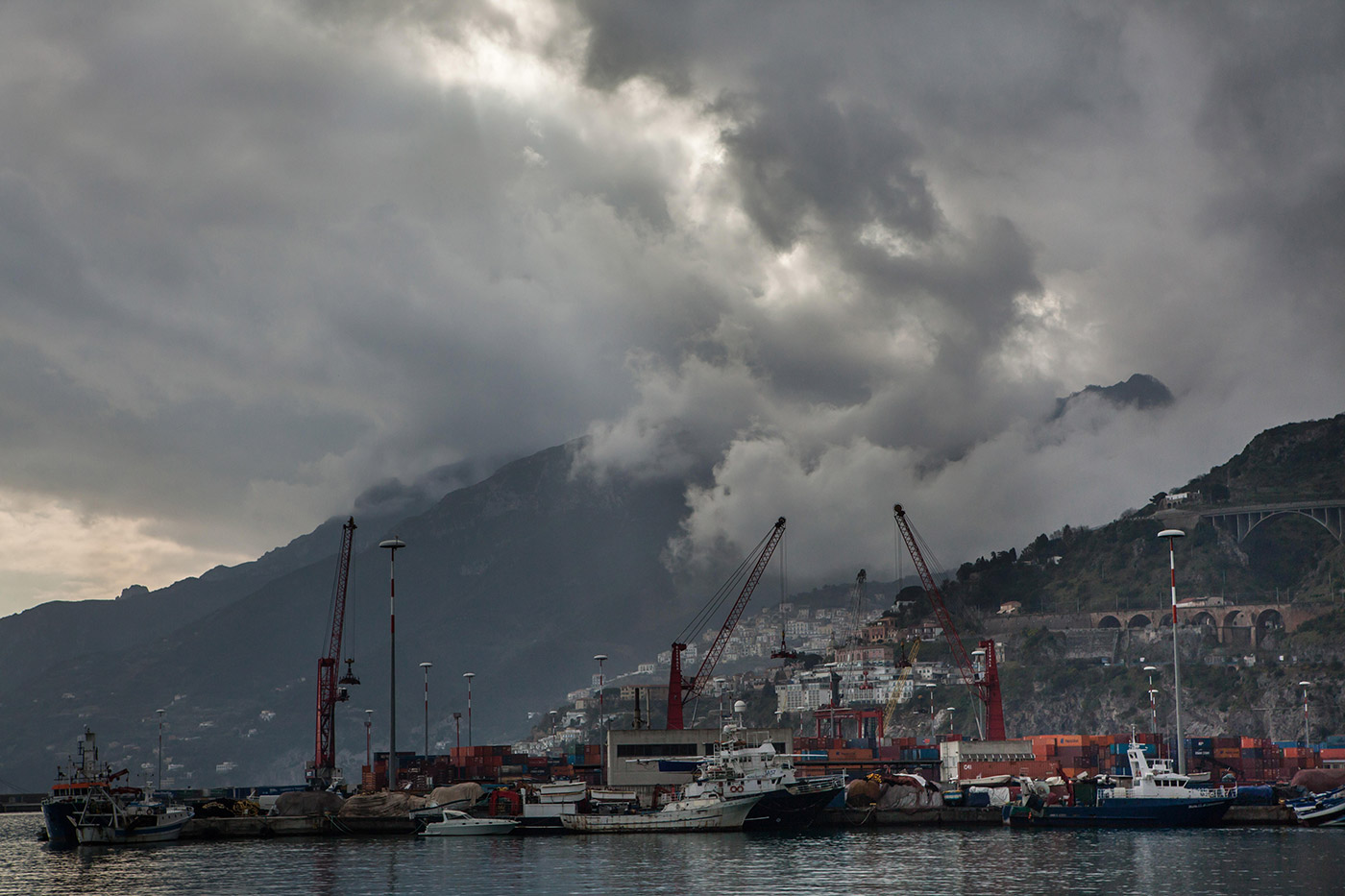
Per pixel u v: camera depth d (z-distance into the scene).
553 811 193.12
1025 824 191.25
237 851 169.12
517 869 140.25
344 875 137.38
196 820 193.50
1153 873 130.50
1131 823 185.12
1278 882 123.25
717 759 192.75
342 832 196.50
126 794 198.88
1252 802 196.25
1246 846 156.12
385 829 196.38
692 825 187.00
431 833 188.62
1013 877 129.00
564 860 149.75
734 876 131.88
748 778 187.38
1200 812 182.75
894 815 198.38
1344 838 165.88
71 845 186.50
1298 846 155.75
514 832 192.38
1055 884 123.81
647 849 161.62
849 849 158.75
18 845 196.25
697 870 137.00
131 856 166.00
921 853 152.88
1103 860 142.88
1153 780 186.75
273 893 124.00
